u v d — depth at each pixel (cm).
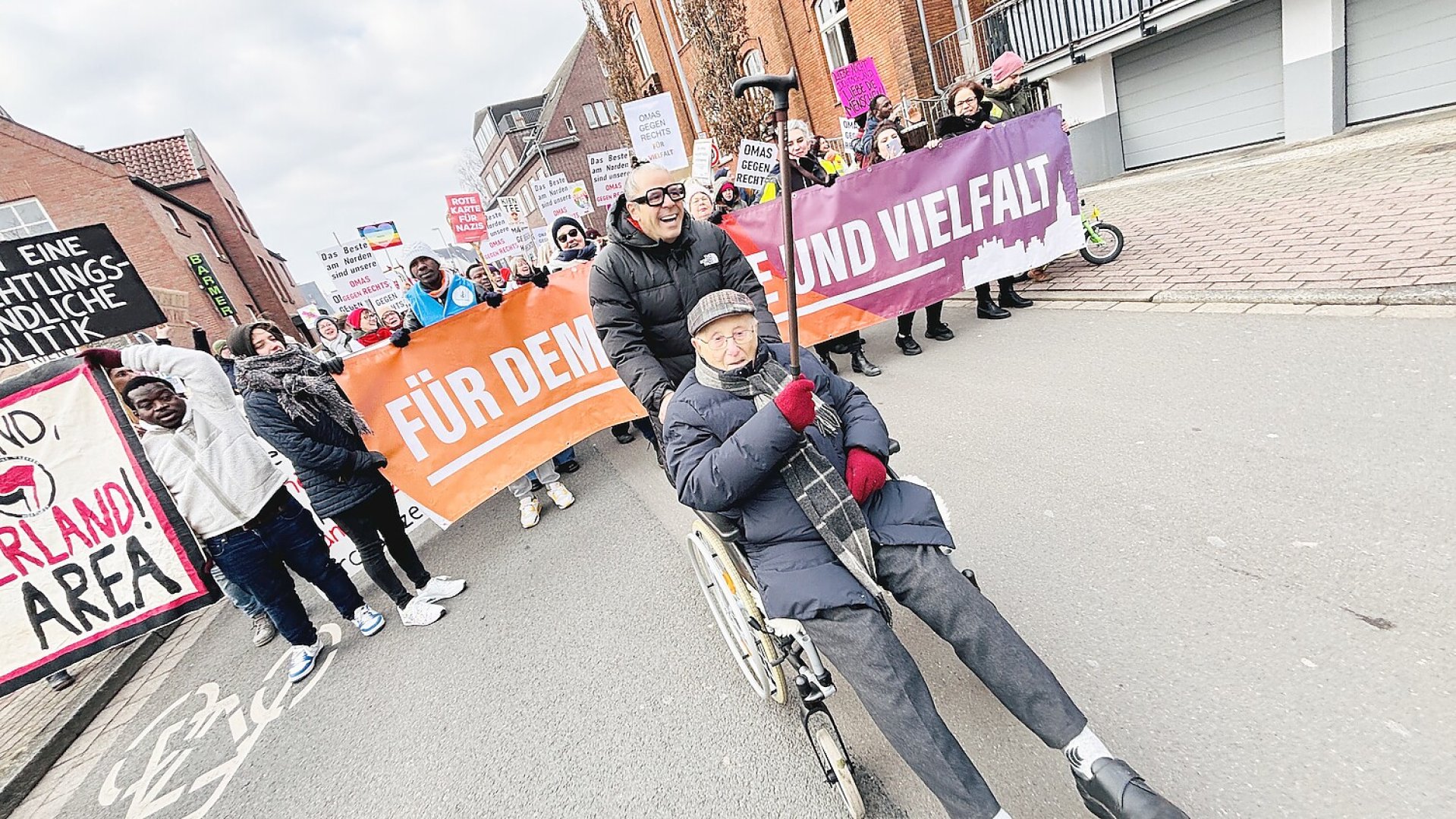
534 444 440
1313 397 292
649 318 252
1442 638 177
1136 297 471
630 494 454
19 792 333
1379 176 545
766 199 609
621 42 1809
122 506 293
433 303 496
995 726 198
